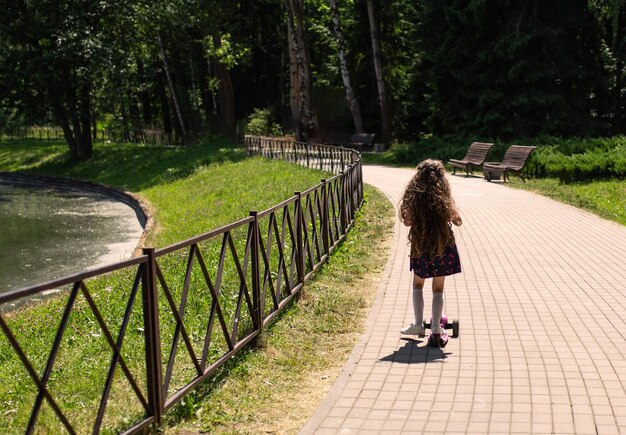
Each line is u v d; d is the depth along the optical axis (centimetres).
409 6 4247
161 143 5125
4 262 1856
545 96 2938
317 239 1036
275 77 5712
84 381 624
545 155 2191
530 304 827
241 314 770
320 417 523
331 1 4153
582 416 507
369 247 1212
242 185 2430
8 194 3625
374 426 504
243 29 5044
